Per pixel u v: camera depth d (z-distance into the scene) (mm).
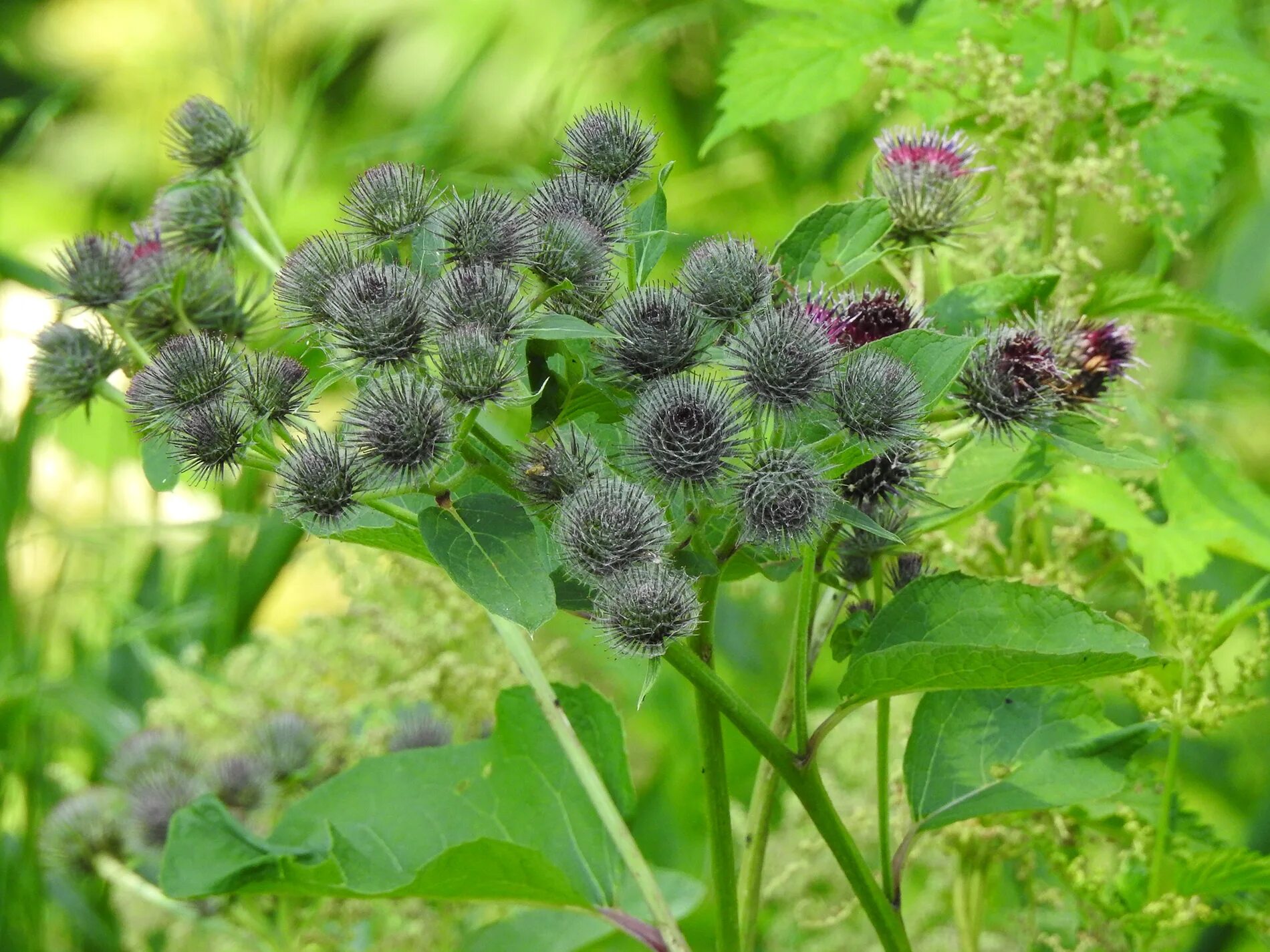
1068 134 798
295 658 826
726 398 599
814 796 625
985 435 643
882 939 632
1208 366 1038
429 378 600
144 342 710
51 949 1047
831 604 680
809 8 830
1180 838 716
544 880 653
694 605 576
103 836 807
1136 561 823
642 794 1031
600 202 638
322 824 705
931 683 607
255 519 935
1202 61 823
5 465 1006
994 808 648
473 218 628
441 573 798
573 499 587
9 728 1002
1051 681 601
